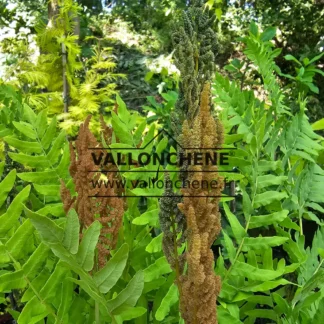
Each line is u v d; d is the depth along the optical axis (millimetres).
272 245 1106
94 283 745
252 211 1172
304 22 4277
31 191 1330
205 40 797
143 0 5688
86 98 2697
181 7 4656
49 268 1104
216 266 1159
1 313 1779
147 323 1167
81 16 4527
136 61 4988
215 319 744
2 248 896
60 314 953
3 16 4023
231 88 1394
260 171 1229
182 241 797
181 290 787
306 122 1443
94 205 852
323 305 1032
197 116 703
